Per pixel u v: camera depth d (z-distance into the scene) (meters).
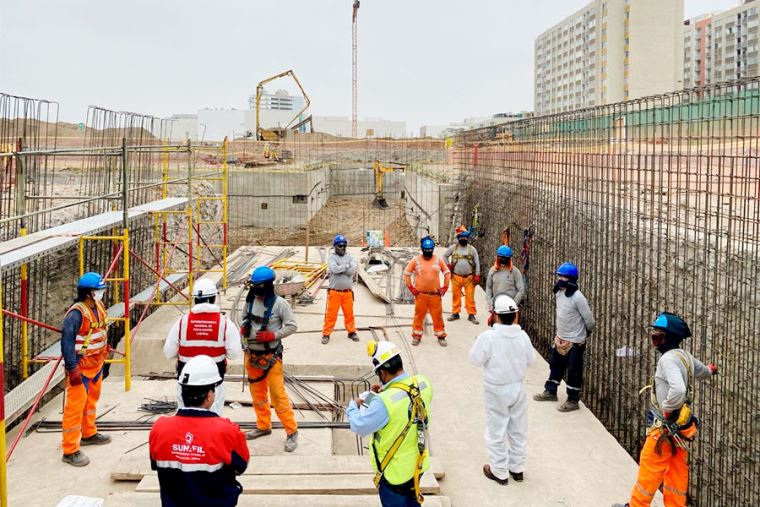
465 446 6.87
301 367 9.03
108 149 8.48
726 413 6.15
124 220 7.66
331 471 5.77
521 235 12.04
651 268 7.07
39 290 8.84
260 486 5.52
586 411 7.67
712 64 87.25
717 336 6.11
